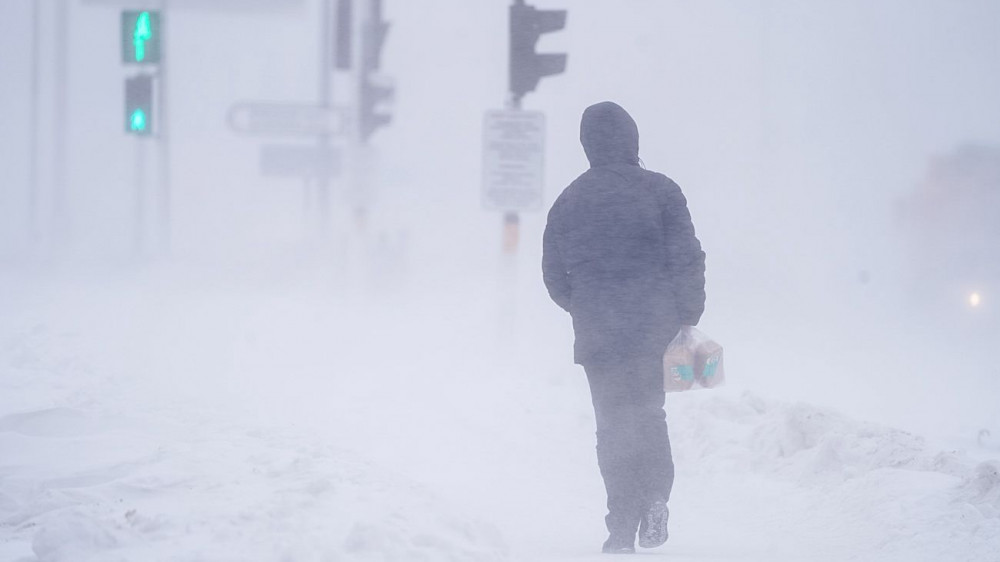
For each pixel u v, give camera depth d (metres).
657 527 22.97
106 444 26.78
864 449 28.80
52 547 18.34
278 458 24.47
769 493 28.36
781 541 24.06
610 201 22.97
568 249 23.31
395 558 18.27
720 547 23.83
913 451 27.94
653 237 22.98
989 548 20.95
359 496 21.30
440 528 20.33
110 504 20.94
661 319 22.83
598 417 23.39
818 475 28.77
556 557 21.97
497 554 19.67
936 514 23.34
